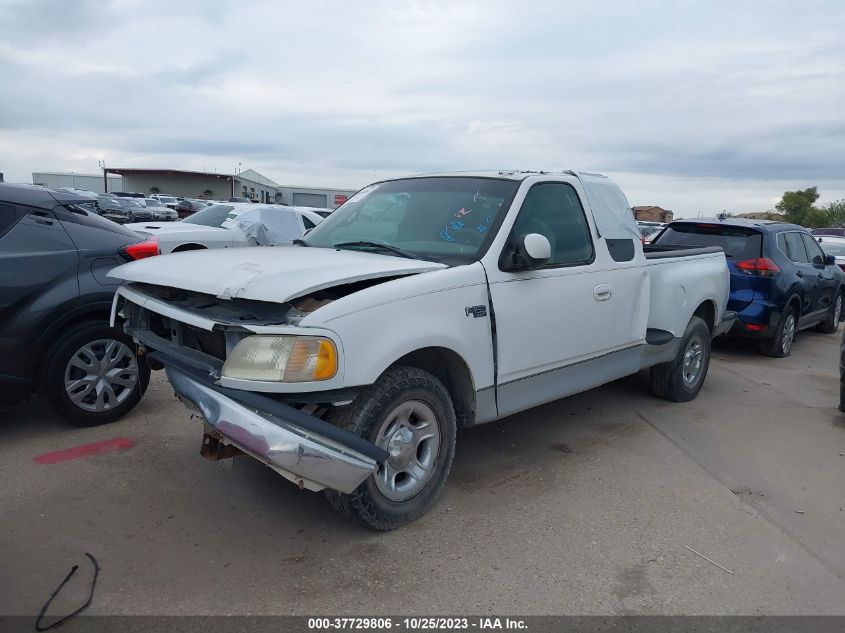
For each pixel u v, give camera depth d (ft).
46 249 15.24
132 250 16.39
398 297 10.94
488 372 12.76
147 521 11.71
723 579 10.66
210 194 232.32
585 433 17.26
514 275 13.25
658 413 19.22
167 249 32.48
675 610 9.76
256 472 13.85
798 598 10.21
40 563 10.28
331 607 9.47
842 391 20.11
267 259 12.10
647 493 13.78
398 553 10.98
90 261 15.67
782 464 15.81
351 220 15.69
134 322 13.26
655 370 20.03
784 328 28.76
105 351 15.96
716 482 14.53
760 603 10.03
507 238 13.32
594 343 15.60
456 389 12.82
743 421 18.99
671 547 11.60
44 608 9.18
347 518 11.29
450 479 13.99
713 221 29.53
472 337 12.28
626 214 17.26
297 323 9.95
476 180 14.87
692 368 20.54
